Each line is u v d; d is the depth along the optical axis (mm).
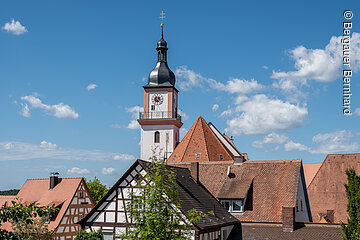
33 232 19047
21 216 15117
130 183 33625
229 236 38812
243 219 42562
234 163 48094
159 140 75250
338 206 51375
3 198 59969
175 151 69062
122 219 33531
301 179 45406
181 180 38938
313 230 38438
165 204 23125
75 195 53094
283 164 45594
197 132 68188
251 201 43594
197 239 31156
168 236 22906
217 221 35250
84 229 34469
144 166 33031
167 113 75938
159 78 77125
